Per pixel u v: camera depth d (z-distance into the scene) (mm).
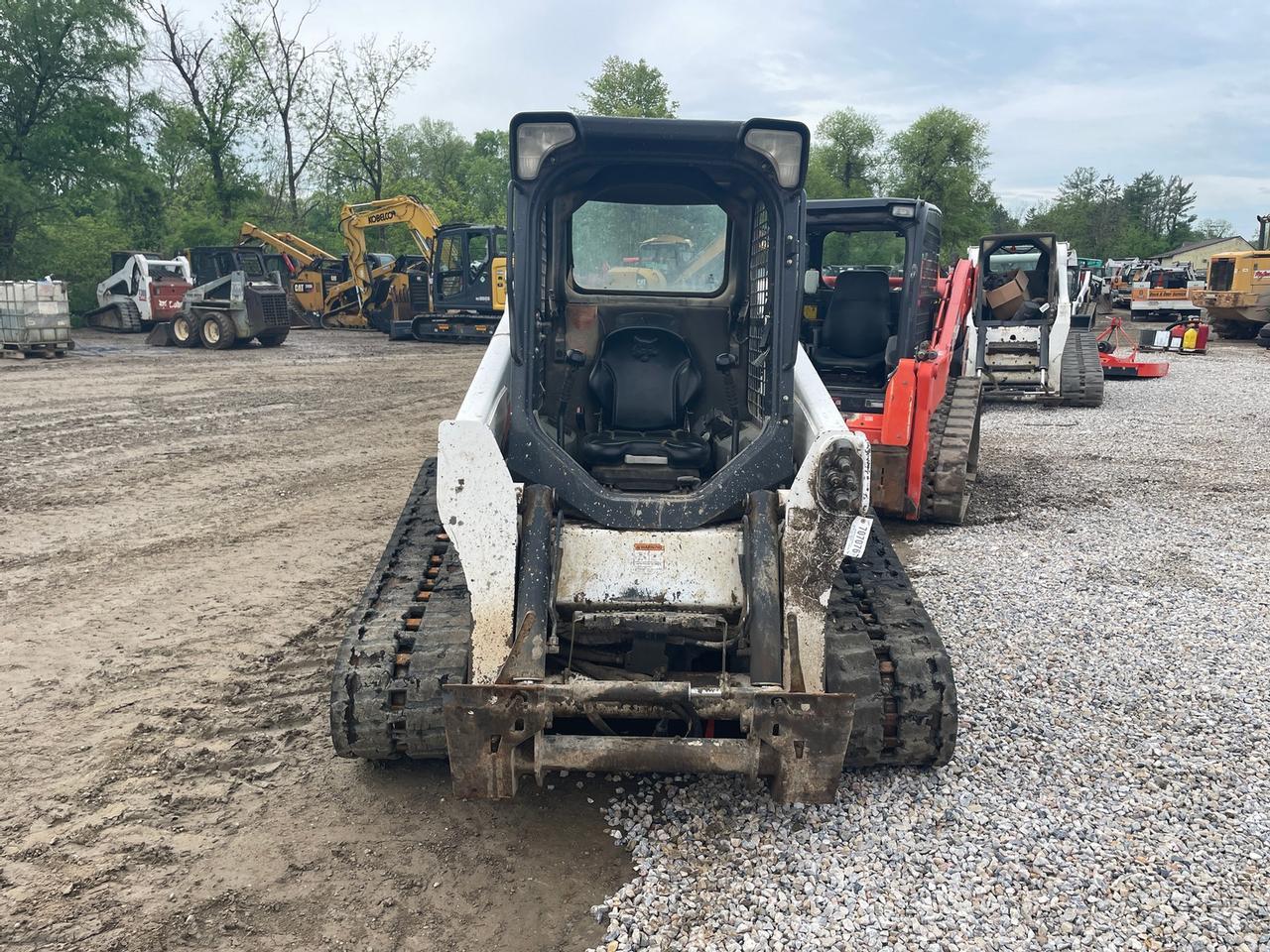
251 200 39125
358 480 8945
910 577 6293
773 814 3484
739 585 3430
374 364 18453
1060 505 8461
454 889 3105
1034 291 14703
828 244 9023
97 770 3789
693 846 3305
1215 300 27141
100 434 10648
